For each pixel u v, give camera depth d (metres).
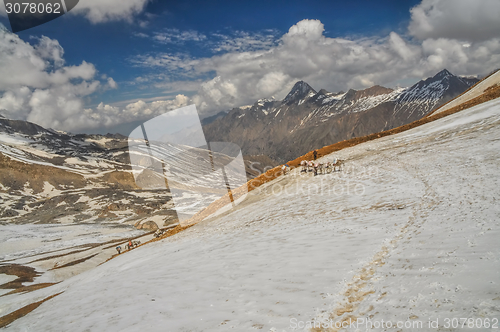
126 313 5.35
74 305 7.42
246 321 3.96
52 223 104.62
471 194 9.70
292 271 5.97
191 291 5.97
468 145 20.06
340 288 4.49
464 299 3.07
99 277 13.22
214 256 9.49
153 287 6.99
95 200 131.25
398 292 3.83
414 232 7.02
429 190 12.32
